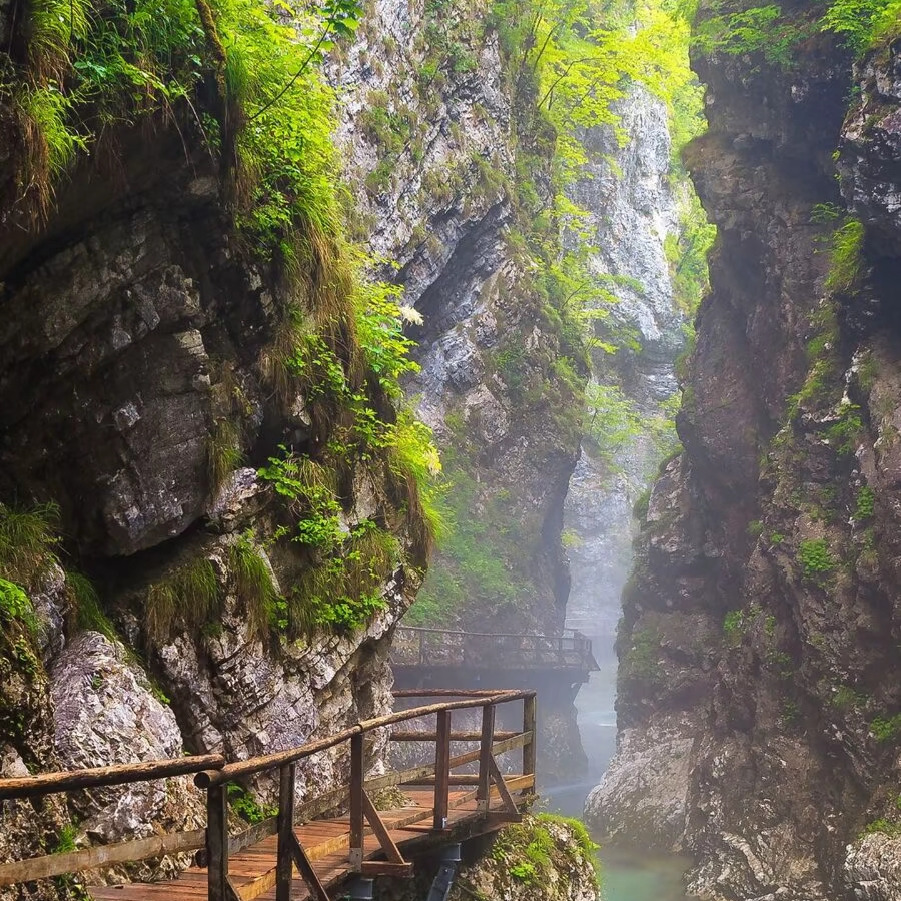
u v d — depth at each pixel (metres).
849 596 19.16
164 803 6.66
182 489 7.91
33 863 4.08
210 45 7.39
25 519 6.61
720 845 20.77
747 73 24.81
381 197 24.62
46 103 5.91
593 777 32.41
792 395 22.62
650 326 50.19
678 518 28.95
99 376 7.34
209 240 8.16
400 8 26.30
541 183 34.88
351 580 9.57
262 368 8.84
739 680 22.23
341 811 8.95
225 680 7.93
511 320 31.75
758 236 25.25
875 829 17.00
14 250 6.45
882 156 18.17
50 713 5.61
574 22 40.78
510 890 9.91
